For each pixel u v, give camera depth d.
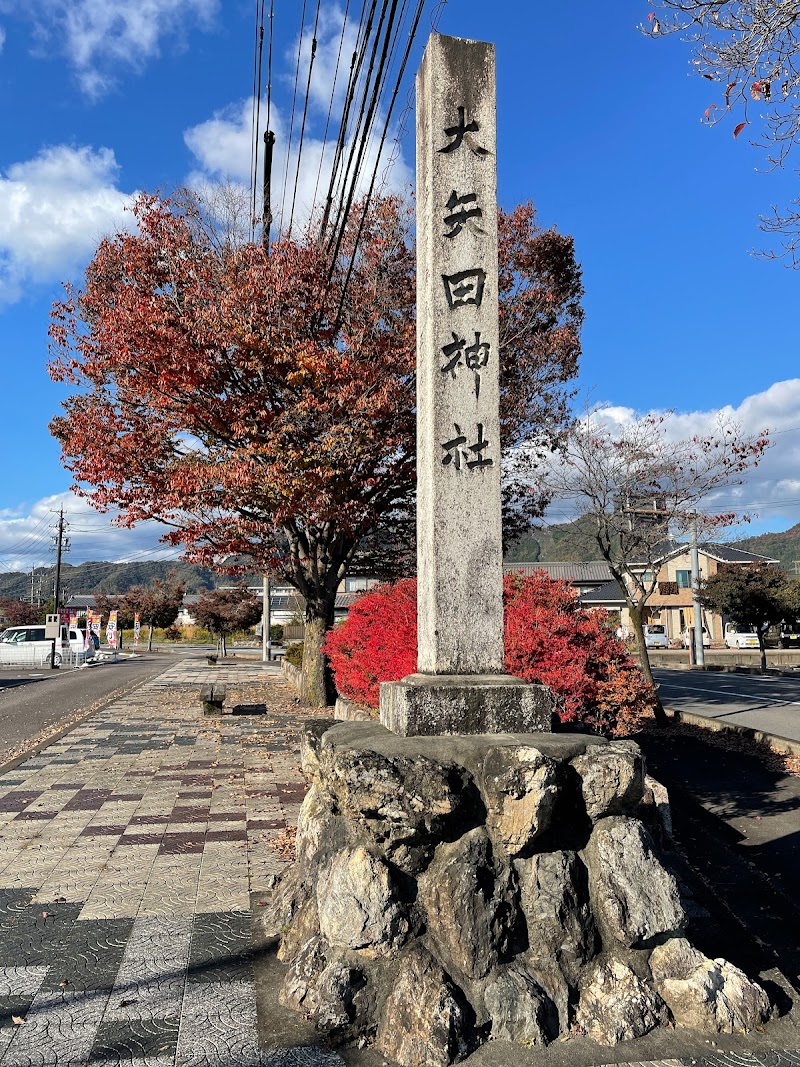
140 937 4.46
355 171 7.60
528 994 3.49
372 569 17.52
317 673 15.90
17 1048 3.32
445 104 4.85
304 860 4.62
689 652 35.69
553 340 15.04
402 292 13.55
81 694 20.27
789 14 5.60
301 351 12.12
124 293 12.89
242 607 38.94
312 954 3.76
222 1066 3.21
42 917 4.77
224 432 13.33
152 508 14.09
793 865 6.61
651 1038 3.47
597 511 15.07
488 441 4.66
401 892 3.70
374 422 12.53
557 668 7.84
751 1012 3.61
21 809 7.45
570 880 3.76
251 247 12.89
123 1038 3.40
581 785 3.90
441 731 4.16
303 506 12.62
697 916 4.95
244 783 8.58
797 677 26.05
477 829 3.76
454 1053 3.27
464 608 4.51
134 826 6.86
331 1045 3.39
